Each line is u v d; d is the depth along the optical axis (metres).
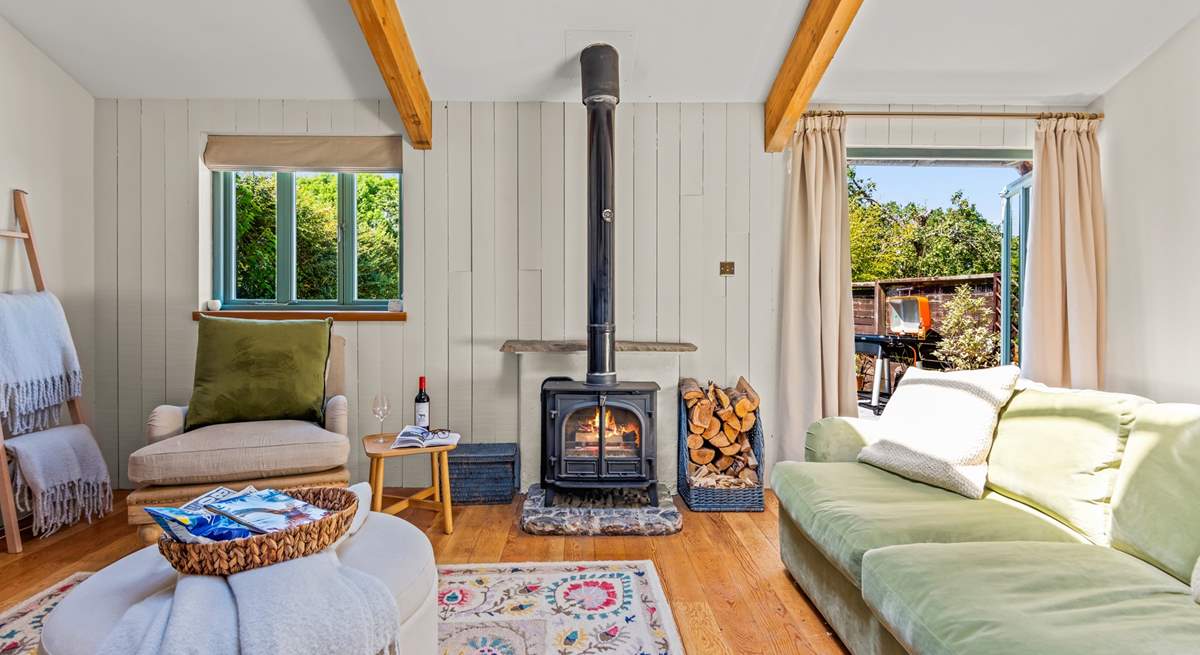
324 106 3.63
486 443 3.62
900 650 1.52
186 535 1.38
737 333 3.69
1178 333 3.08
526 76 3.40
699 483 3.22
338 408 2.89
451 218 3.63
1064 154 3.58
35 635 1.96
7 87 3.05
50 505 2.78
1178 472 1.54
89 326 3.56
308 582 1.30
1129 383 3.39
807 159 3.60
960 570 1.46
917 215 5.97
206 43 3.18
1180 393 3.07
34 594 2.26
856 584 1.72
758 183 3.69
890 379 5.62
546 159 3.64
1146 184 3.26
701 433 3.29
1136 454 1.65
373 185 3.86
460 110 3.63
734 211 3.68
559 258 3.65
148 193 3.59
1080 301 3.50
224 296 3.81
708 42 3.13
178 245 3.60
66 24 3.05
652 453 3.13
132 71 3.38
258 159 3.64
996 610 1.27
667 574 2.46
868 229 6.02
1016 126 3.73
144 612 1.23
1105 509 1.71
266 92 3.56
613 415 3.19
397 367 3.63
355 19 3.01
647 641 1.94
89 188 3.55
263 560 1.36
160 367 3.59
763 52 3.21
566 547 2.74
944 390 2.29
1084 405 1.88
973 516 1.84
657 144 3.66
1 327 2.72
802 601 2.23
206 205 3.67
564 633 1.99
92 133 3.57
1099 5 2.89
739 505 3.22
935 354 5.59
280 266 3.84
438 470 3.21
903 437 2.29
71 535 2.84
